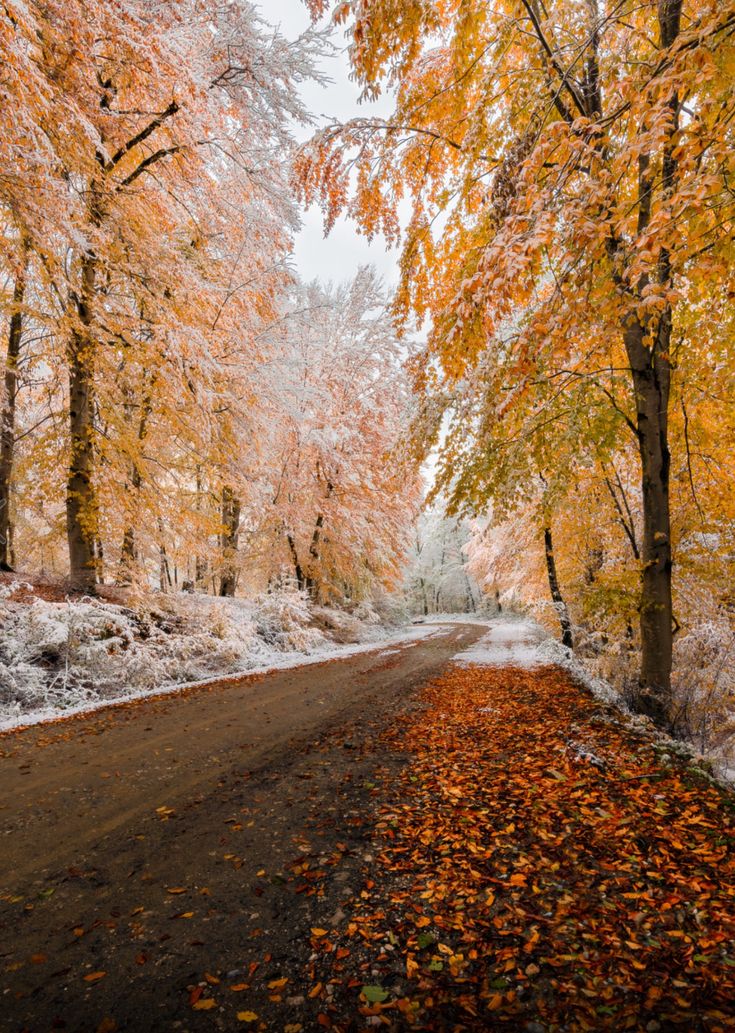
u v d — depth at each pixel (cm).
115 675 942
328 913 276
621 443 656
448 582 5366
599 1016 202
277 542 2025
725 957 229
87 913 281
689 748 491
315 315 1524
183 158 1030
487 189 438
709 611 749
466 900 281
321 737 626
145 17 849
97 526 1133
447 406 594
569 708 682
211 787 468
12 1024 206
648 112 265
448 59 484
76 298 1015
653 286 283
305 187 555
